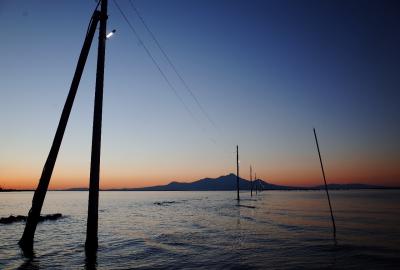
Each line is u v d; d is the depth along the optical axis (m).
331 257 17.77
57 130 16.47
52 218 43.12
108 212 58.22
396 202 84.94
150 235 27.25
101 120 16.59
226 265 15.98
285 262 16.58
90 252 17.11
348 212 51.50
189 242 23.23
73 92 16.73
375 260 17.02
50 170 16.64
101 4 17.41
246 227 32.25
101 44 17.00
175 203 93.75
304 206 69.62
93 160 16.61
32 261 16.69
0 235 26.97
